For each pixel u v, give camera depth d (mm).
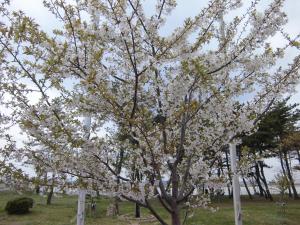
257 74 5031
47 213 19844
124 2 4590
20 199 20203
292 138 25781
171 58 4691
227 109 4711
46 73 4383
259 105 4957
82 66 4438
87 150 4328
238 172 5070
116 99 4562
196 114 4820
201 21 4824
